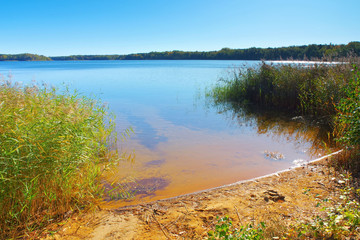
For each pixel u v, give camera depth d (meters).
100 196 5.04
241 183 5.41
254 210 4.23
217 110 13.96
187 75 40.25
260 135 9.27
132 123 11.11
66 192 4.45
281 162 6.71
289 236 3.26
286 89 13.62
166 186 5.51
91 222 4.09
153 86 25.36
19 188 4.08
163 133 9.60
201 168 6.46
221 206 4.43
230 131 9.85
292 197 4.58
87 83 27.77
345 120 5.42
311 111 11.73
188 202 4.70
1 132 4.22
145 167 6.53
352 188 4.20
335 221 3.26
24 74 41.03
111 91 21.44
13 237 3.62
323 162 6.16
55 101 6.88
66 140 4.68
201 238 3.55
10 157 3.97
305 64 14.08
